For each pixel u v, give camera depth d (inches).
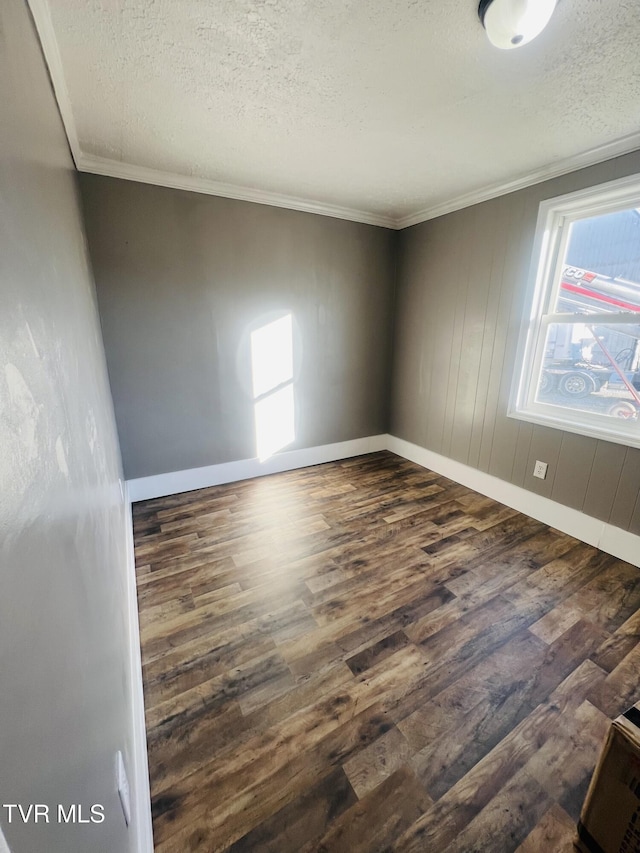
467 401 116.6
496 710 50.6
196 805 40.3
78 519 26.3
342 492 116.0
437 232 118.6
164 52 51.6
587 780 43.0
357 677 55.2
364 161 85.9
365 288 133.3
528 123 69.6
